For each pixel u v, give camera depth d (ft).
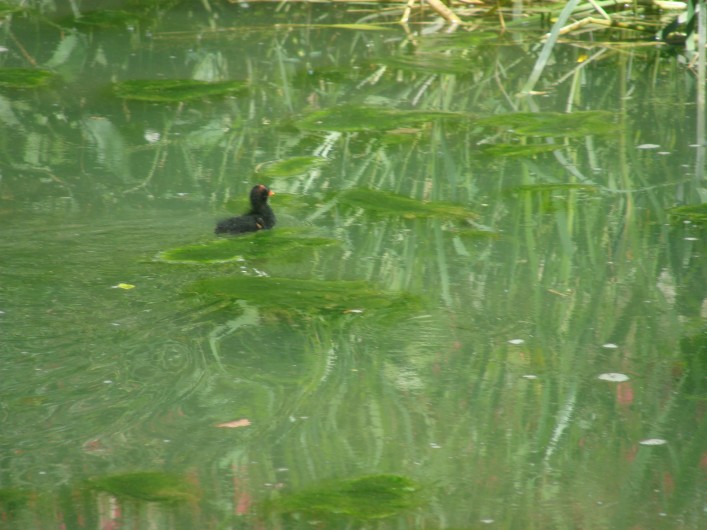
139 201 41.68
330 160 47.39
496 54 64.03
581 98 56.54
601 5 68.64
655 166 47.21
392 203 42.86
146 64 60.59
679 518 24.32
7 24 67.82
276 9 73.36
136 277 35.01
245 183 44.37
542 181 45.62
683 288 36.27
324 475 25.62
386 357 31.35
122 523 23.53
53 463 25.52
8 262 35.53
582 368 31.09
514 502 24.88
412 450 26.84
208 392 28.81
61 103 53.67
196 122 51.65
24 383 28.50
